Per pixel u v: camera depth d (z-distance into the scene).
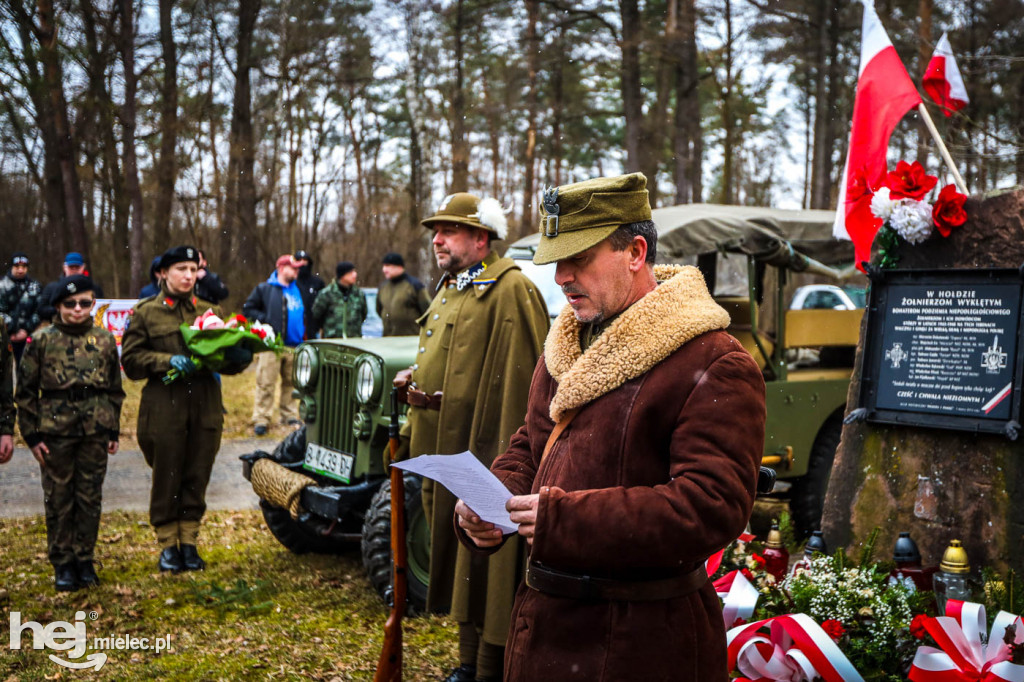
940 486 3.65
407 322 10.05
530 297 3.78
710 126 28.73
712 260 6.64
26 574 5.08
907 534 3.51
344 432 4.95
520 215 29.47
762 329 6.09
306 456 5.21
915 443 3.75
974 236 3.61
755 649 2.80
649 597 1.83
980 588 3.44
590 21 20.66
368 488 4.68
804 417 6.01
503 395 3.69
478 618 3.54
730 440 1.75
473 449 3.71
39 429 4.74
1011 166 6.44
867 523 3.88
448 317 3.89
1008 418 3.43
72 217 19.27
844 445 4.02
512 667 1.94
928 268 3.72
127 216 22.23
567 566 1.86
